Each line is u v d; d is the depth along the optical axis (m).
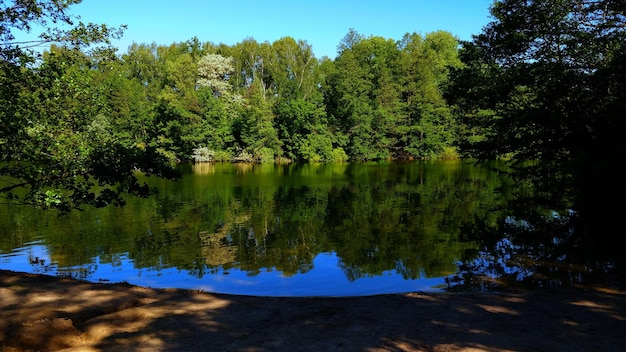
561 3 14.09
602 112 13.06
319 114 56.25
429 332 5.43
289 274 10.19
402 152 60.69
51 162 10.02
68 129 10.57
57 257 11.95
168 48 76.12
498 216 17.08
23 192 23.88
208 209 19.48
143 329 5.55
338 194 24.23
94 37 10.36
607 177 12.21
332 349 4.88
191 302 6.81
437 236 13.94
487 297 7.11
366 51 66.81
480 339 5.16
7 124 9.38
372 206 20.08
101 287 7.55
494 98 16.02
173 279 9.91
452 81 18.30
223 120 56.69
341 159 56.41
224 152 55.69
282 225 16.11
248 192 25.27
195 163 53.84
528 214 16.30
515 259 10.62
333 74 60.50
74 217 17.70
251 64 74.50
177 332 5.45
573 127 13.84
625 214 12.42
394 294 7.44
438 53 72.50
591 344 4.98
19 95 9.95
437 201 21.28
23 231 15.16
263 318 6.05
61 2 9.70
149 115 54.97
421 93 59.25
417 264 10.76
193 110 56.34
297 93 60.97
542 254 10.93
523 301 6.83
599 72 12.62
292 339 5.22
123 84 52.12
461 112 18.75
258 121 55.22
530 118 14.25
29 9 9.38
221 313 6.27
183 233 14.87
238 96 62.00
